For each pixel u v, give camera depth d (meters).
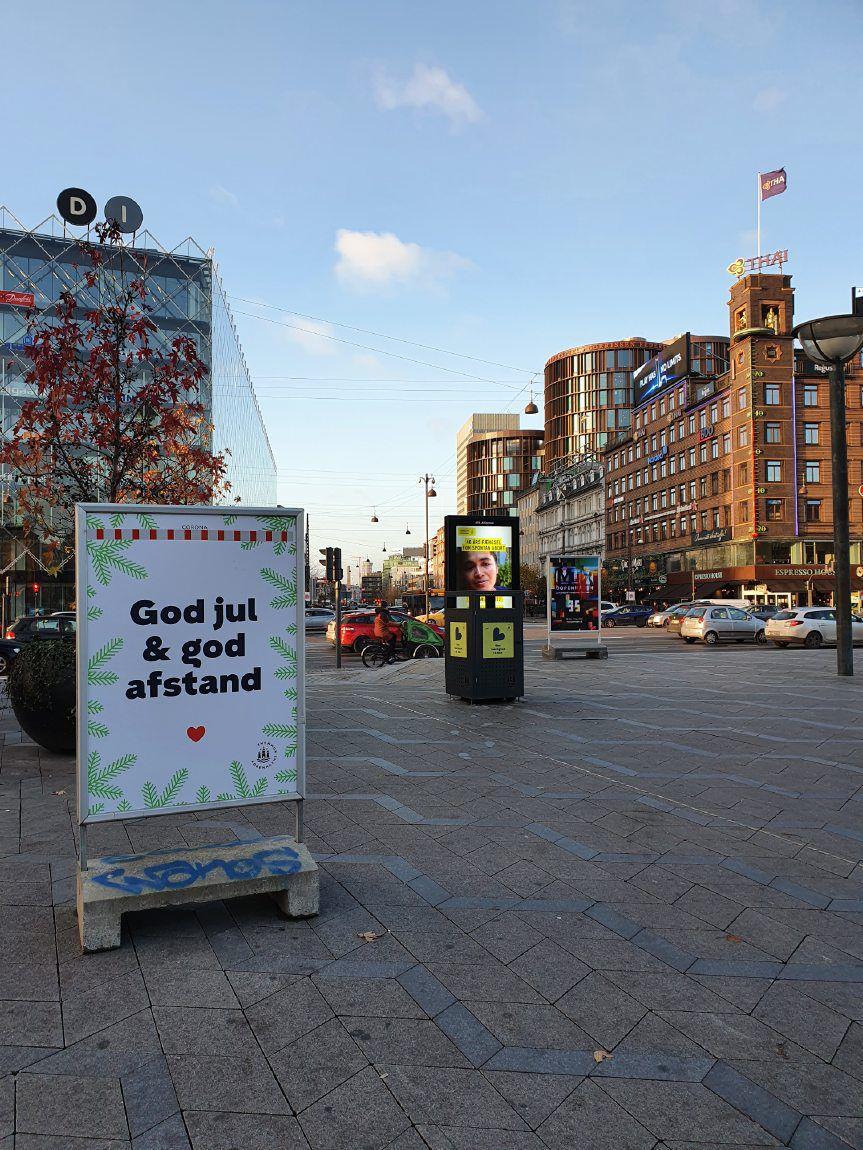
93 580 3.58
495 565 12.79
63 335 7.91
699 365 87.75
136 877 3.53
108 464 8.39
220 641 3.81
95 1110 2.33
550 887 4.11
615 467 74.88
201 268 44.94
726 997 3.00
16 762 7.18
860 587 50.66
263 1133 2.23
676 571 61.09
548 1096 2.40
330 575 18.53
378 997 2.99
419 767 6.80
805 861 4.50
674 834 4.98
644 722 9.00
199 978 3.13
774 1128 2.26
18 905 3.88
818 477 51.03
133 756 3.65
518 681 10.56
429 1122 2.28
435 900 3.94
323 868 4.40
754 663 17.06
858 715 9.41
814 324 13.44
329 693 11.84
